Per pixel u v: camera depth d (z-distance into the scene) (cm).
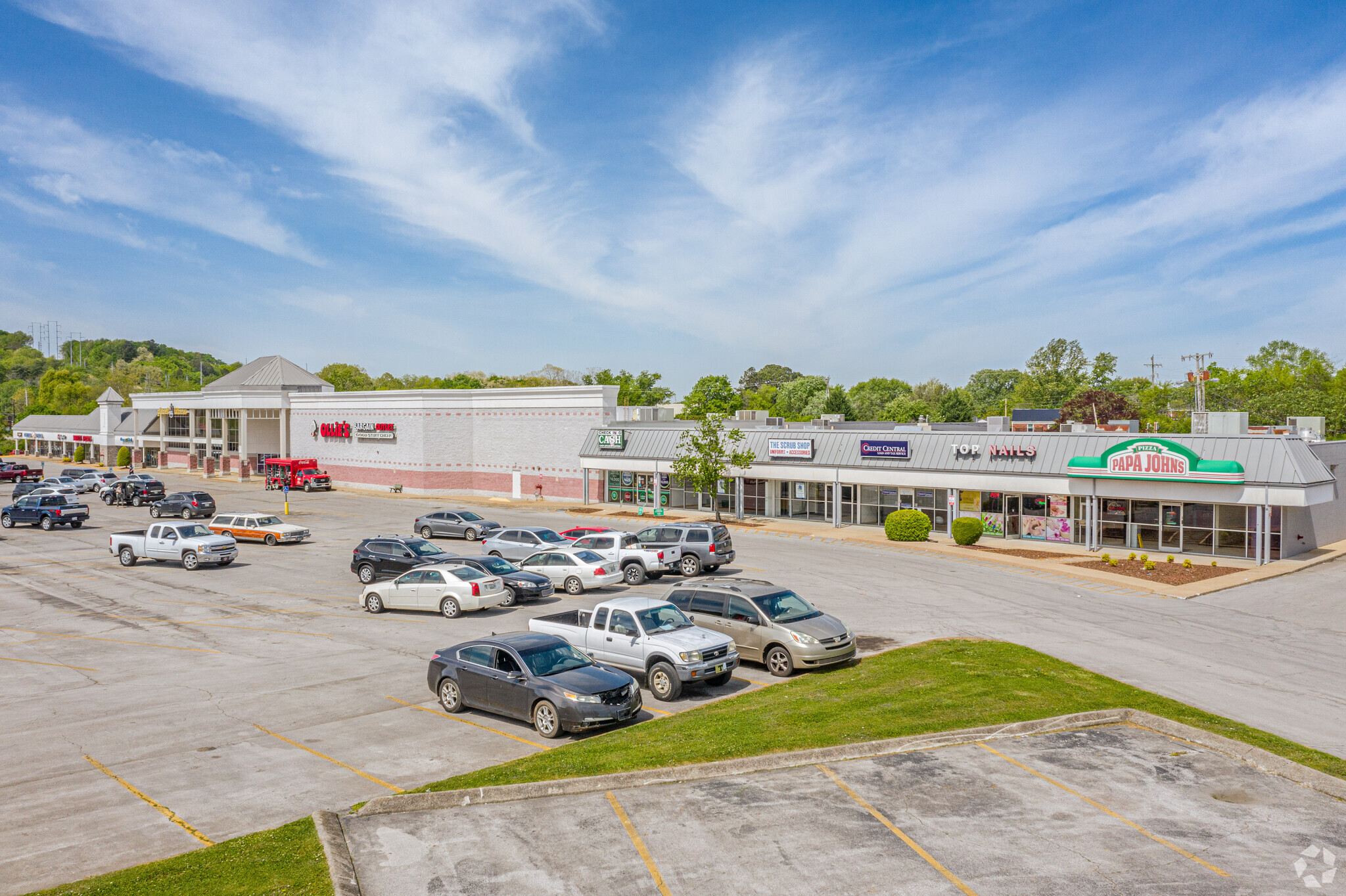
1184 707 1519
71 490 6006
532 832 1046
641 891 898
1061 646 2044
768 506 4962
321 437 7156
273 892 896
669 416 6269
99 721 1554
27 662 1986
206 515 5050
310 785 1244
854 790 1160
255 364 8275
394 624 2386
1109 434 3822
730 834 1029
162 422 8900
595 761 1266
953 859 959
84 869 988
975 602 2616
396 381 14500
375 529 4594
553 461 6009
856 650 1894
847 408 11494
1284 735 1395
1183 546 3572
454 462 6425
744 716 1485
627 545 3022
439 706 1639
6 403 16338
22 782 1265
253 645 2142
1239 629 2273
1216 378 11612
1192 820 1058
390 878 934
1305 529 3581
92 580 3122
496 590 2509
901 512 4038
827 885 902
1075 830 1029
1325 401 8500
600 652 1784
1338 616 2452
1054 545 3881
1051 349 12762
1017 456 3959
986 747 1325
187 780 1266
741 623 1894
